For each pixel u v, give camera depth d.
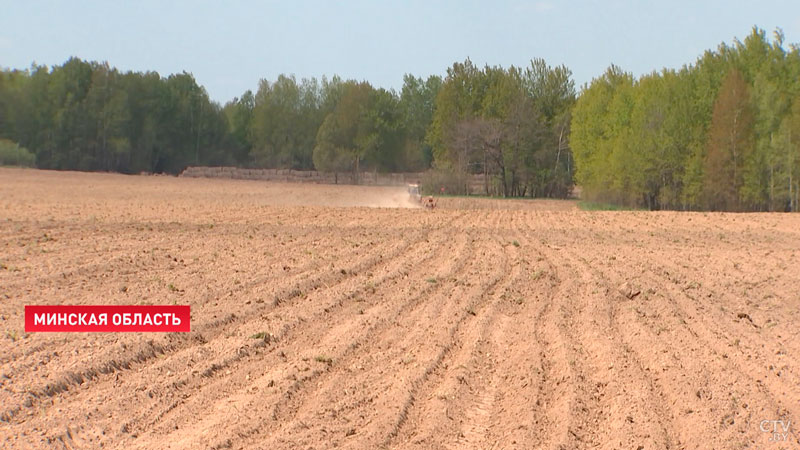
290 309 32.09
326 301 33.75
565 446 18.11
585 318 31.64
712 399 21.52
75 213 76.94
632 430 19.05
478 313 32.59
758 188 115.50
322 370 23.77
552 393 22.08
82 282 36.38
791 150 112.31
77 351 24.80
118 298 32.78
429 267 44.47
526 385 22.72
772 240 62.53
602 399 21.55
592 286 38.56
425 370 23.77
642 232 67.75
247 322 29.69
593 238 62.44
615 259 49.19
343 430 18.80
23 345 25.20
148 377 22.75
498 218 84.75
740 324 31.52
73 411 19.80
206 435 18.30
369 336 28.14
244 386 22.22
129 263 42.22
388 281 39.59
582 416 20.14
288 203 119.31
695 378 23.25
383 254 49.19
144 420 19.48
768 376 23.91
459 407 20.83
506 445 18.30
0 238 52.28
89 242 51.31
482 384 22.94
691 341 28.06
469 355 25.69
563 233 66.38
